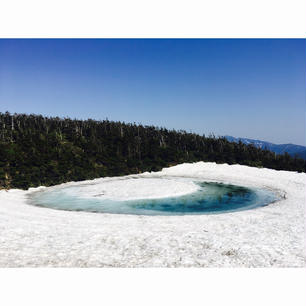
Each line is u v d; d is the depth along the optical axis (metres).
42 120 86.75
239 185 36.47
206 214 20.45
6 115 84.44
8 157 41.25
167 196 28.17
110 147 65.06
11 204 22.44
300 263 9.66
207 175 45.97
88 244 11.86
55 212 20.00
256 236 12.99
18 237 12.76
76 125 85.94
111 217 18.36
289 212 19.20
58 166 43.50
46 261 9.84
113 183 35.88
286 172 42.94
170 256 10.39
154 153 63.75
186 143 80.19
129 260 9.98
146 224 16.02
